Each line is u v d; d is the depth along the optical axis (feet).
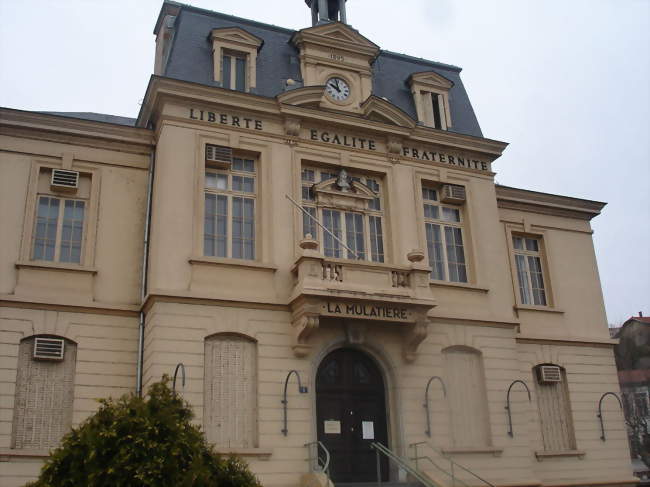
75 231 56.85
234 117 60.18
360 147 64.18
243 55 64.23
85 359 53.21
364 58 68.28
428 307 57.06
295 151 61.26
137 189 59.26
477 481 57.98
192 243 54.95
